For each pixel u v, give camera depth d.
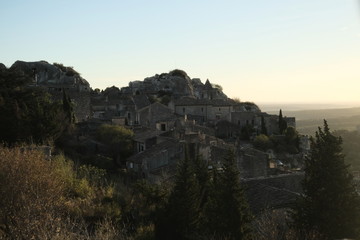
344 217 24.42
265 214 25.31
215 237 25.16
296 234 22.27
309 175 25.97
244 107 126.88
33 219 19.64
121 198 37.03
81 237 18.92
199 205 30.33
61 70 143.62
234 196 25.73
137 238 28.69
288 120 107.50
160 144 57.38
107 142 67.94
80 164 52.84
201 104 110.88
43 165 26.89
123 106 108.56
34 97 64.94
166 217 29.33
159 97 137.00
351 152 107.31
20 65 135.25
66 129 64.94
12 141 49.16
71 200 31.97
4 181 23.94
